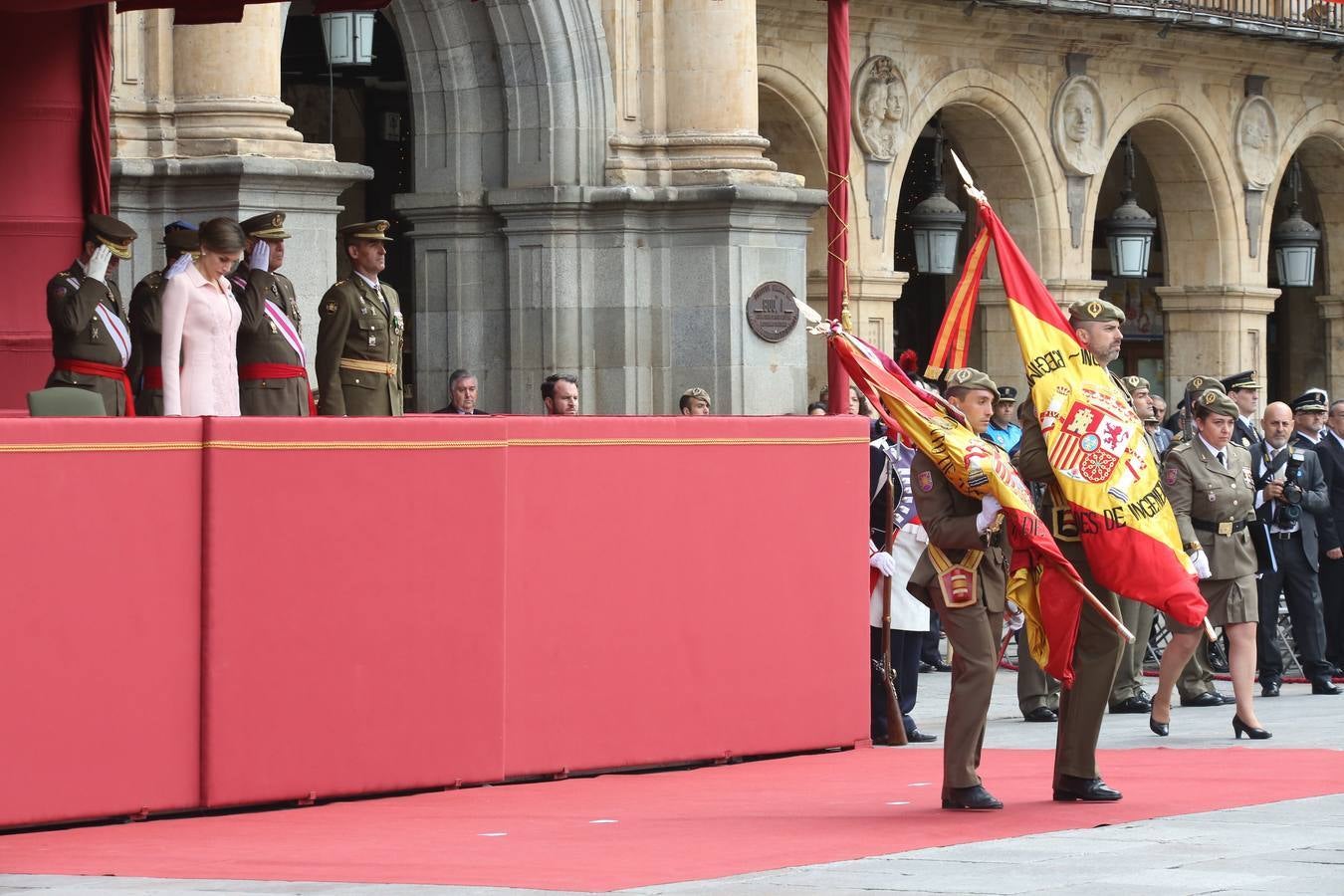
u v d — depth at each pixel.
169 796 13.70
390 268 35.56
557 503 15.48
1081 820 12.73
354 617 14.41
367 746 14.47
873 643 18.31
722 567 16.47
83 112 20.64
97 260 17.11
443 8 28.95
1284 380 50.22
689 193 28.58
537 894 10.09
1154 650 25.44
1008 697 23.31
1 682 13.09
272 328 17.95
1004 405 23.20
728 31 28.95
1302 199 48.69
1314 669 23.25
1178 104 41.91
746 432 16.61
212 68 24.23
